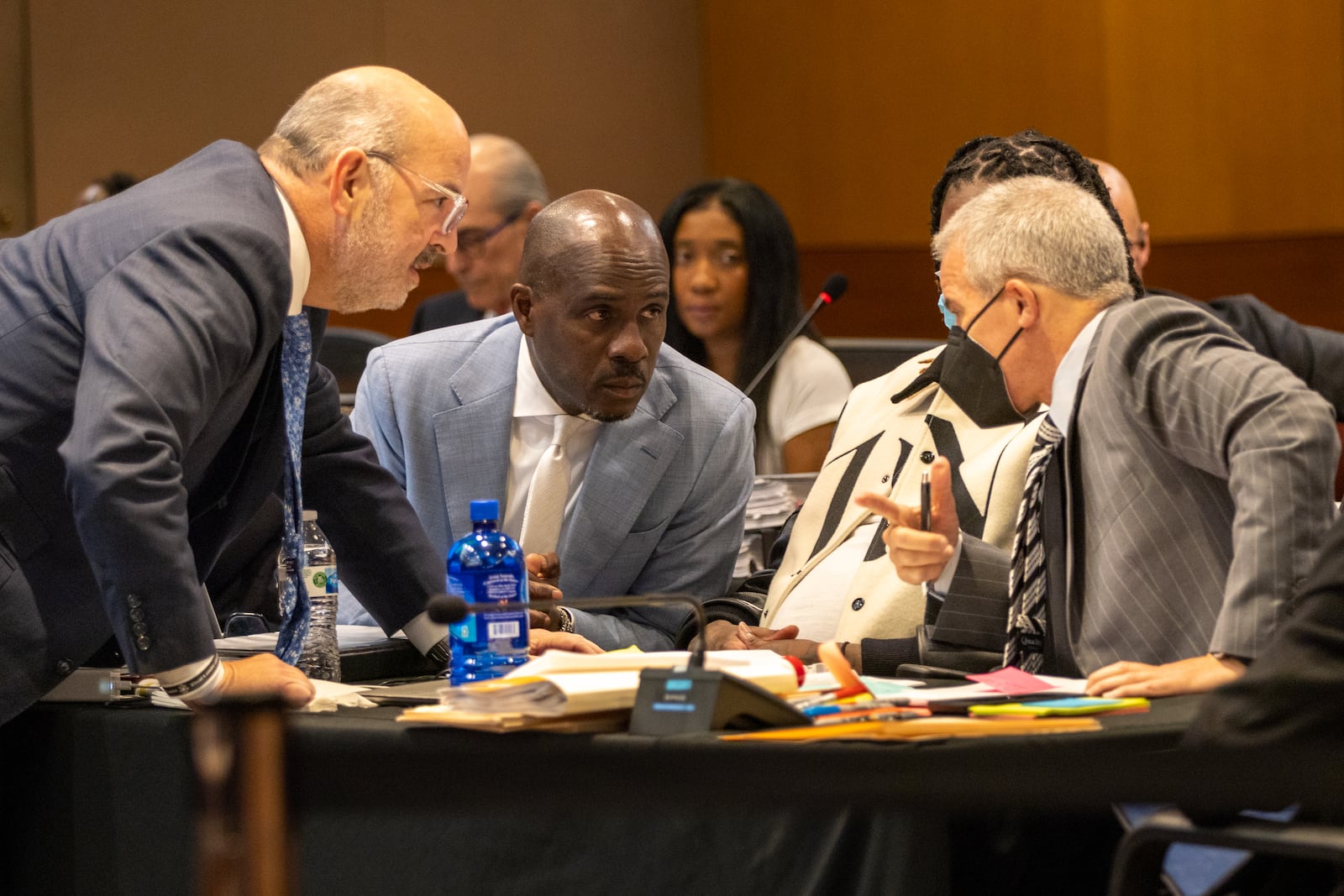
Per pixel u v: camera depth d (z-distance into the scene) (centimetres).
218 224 538
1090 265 561
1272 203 1750
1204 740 372
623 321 694
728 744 373
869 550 681
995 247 568
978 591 585
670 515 745
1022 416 670
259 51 1683
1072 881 429
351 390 1086
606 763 316
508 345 755
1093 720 421
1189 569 527
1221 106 1756
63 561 534
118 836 511
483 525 579
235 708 289
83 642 538
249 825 286
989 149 700
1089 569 547
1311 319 1750
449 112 622
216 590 766
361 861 457
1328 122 1719
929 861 386
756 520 846
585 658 466
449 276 1764
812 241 1939
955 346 686
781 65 1944
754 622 706
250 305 540
